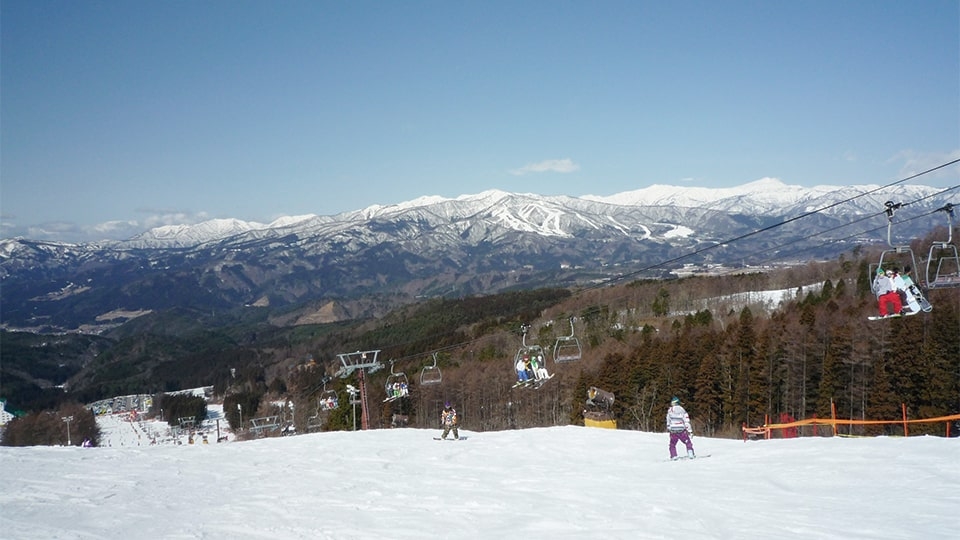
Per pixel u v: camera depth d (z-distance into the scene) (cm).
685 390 6625
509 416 8469
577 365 8019
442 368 10119
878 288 2173
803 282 10338
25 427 11631
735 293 10769
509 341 10769
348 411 8744
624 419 6931
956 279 2044
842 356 5775
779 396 6281
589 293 13075
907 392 5203
